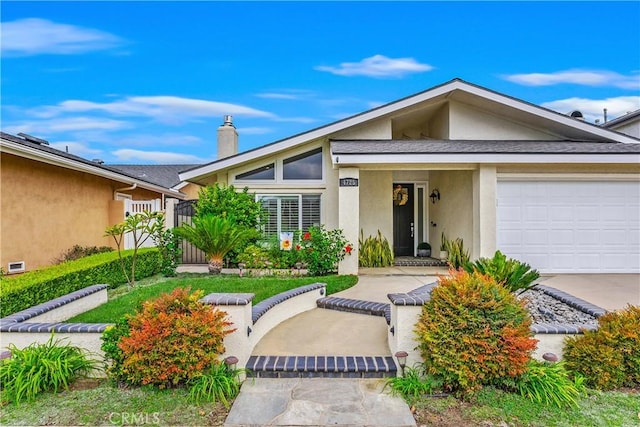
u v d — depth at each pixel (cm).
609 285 934
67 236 1258
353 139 1243
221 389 447
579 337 506
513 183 1102
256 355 550
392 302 541
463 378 436
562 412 415
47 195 1160
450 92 1176
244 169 1223
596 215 1103
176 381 450
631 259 1101
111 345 474
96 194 1444
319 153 1229
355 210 1096
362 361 523
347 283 962
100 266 871
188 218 1271
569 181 1105
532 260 1099
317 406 433
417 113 1296
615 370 466
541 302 720
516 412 414
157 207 1645
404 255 1482
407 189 1492
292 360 527
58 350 488
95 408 425
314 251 1061
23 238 1058
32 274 740
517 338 440
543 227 1102
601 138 1223
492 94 1156
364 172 1350
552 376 452
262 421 403
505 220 1099
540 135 1261
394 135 1469
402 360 485
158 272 1132
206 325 462
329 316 757
